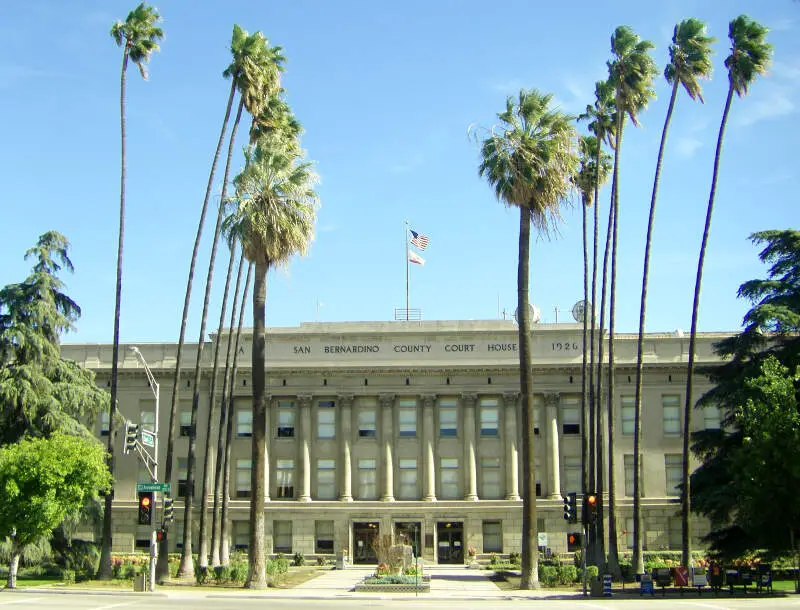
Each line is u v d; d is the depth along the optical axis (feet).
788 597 131.75
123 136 169.37
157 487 146.20
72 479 157.17
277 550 240.73
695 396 243.40
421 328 249.75
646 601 126.82
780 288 180.14
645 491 239.91
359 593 148.36
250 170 151.74
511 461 242.37
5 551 173.88
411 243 261.65
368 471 246.27
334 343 248.93
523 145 147.13
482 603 126.21
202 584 160.15
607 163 204.85
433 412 247.50
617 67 172.14
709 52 162.91
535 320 253.44
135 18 168.96
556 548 237.45
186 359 249.34
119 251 170.19
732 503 169.89
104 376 248.93
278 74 182.19
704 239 159.94
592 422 183.01
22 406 185.68
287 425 248.52
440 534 240.94
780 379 147.02
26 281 196.65
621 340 246.47
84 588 149.79
